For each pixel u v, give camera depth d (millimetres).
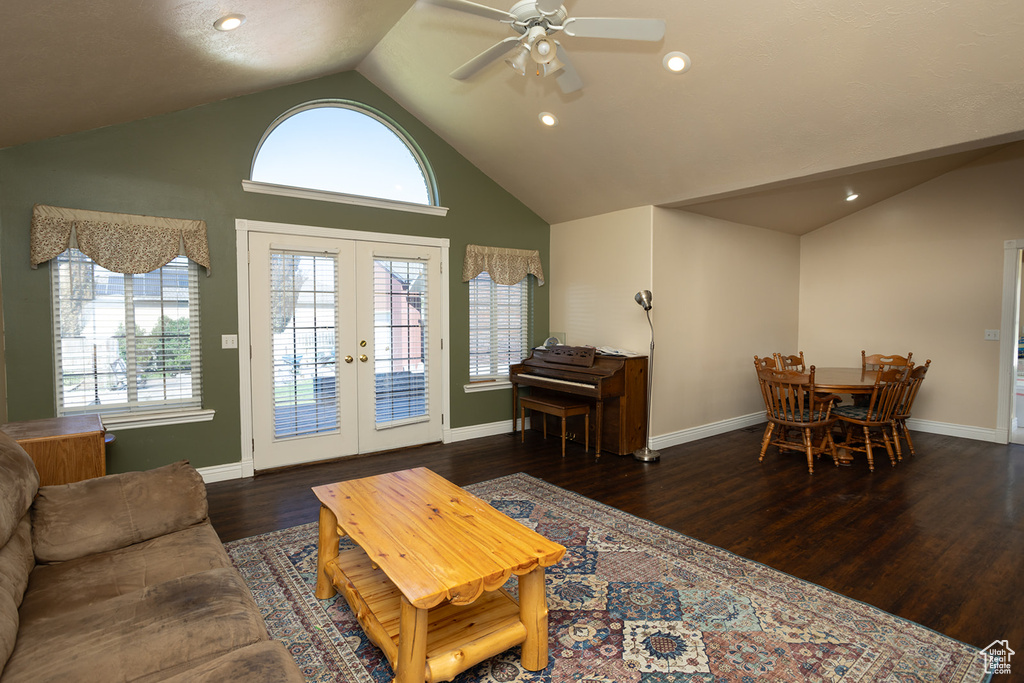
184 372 3758
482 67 2709
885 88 2873
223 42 2828
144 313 3600
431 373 4941
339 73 4375
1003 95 2672
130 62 2627
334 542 2324
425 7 3432
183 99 3455
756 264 5871
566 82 2848
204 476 3807
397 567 1686
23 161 3154
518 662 1907
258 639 1440
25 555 1688
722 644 1996
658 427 4875
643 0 2814
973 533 2984
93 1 1967
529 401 5113
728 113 3418
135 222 3469
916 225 5605
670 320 4930
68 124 3102
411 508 2195
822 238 6352
